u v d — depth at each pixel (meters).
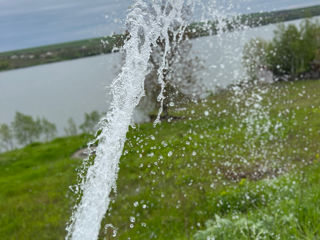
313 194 3.43
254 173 5.29
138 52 1.76
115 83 1.72
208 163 5.34
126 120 1.71
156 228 3.96
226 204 4.36
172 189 4.54
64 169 9.47
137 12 1.75
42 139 26.59
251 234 2.91
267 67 14.03
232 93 7.05
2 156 15.98
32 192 8.05
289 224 2.92
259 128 6.96
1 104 46.19
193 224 4.10
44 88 56.12
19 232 5.70
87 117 20.44
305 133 7.27
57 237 5.22
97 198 1.58
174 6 1.88
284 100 10.20
